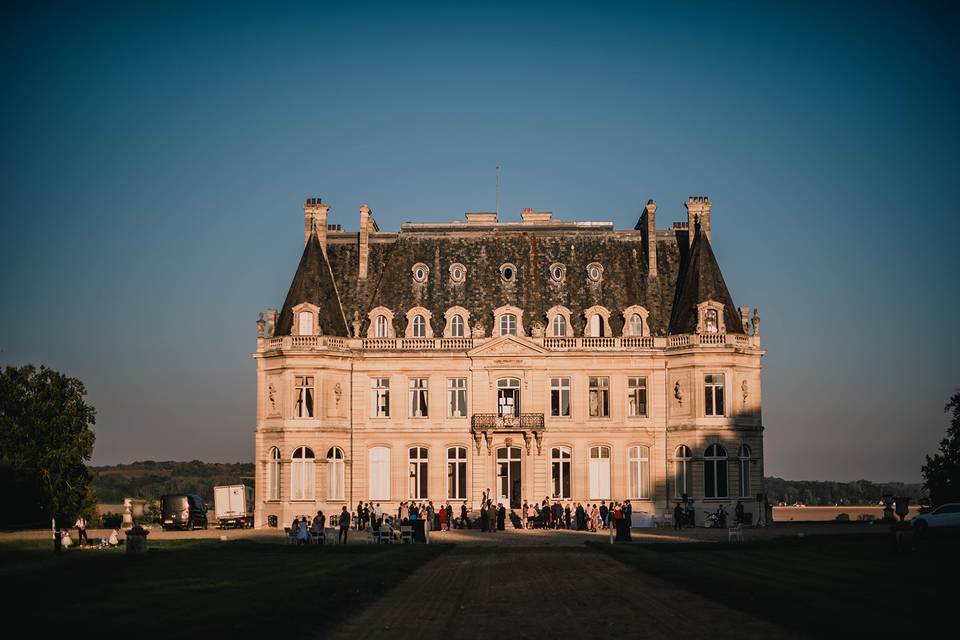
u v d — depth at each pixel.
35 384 91.19
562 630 30.53
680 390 83.00
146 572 44.16
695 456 81.25
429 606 35.44
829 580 39.16
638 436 83.56
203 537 70.50
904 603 32.62
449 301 87.56
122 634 27.52
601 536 70.56
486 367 84.56
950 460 78.81
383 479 84.12
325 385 82.88
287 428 81.94
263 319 85.50
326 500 82.31
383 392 85.12
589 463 83.88
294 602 33.50
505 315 85.75
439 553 56.84
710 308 82.88
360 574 42.47
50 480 88.62
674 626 30.91
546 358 84.38
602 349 84.25
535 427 82.94
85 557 51.91
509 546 61.72
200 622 29.45
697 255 85.62
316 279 85.50
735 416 81.56
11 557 51.44
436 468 84.00
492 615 33.41
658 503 82.88
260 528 82.25
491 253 89.56
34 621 29.70
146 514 105.06
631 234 90.44
